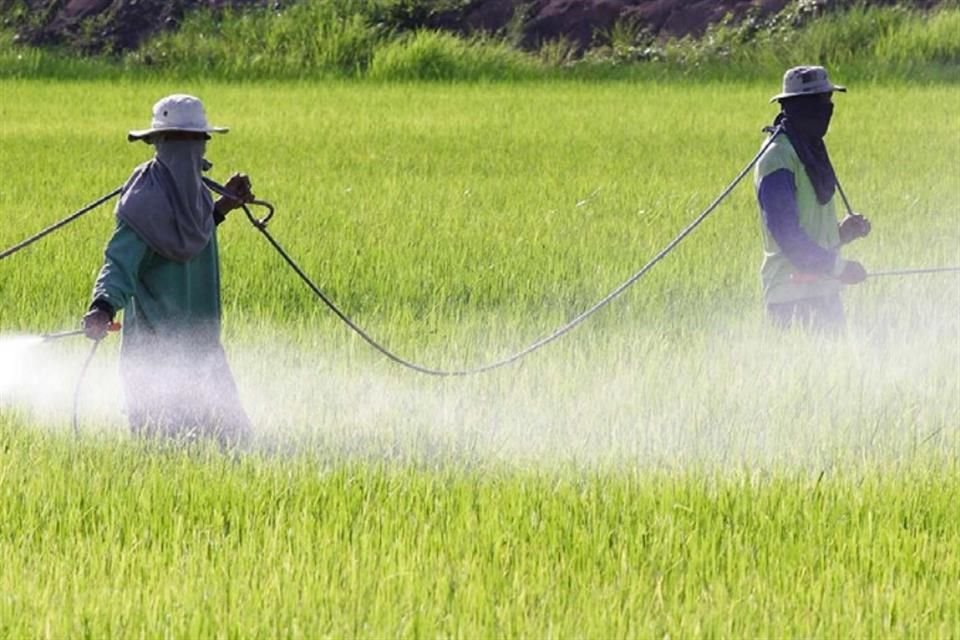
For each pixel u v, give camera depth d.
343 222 44.72
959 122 68.25
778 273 27.75
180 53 111.62
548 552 18.59
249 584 17.56
